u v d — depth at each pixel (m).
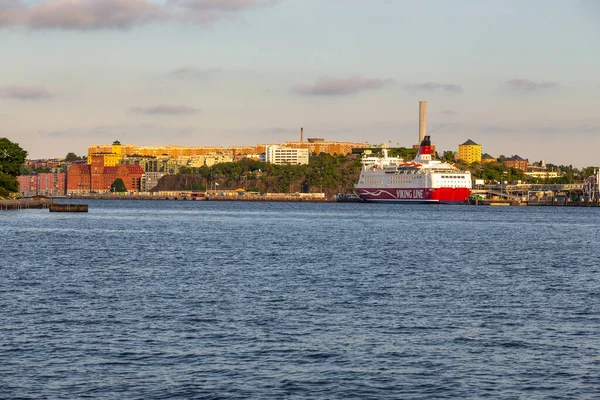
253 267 132.62
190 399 56.69
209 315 84.44
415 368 64.31
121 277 116.94
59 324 79.00
